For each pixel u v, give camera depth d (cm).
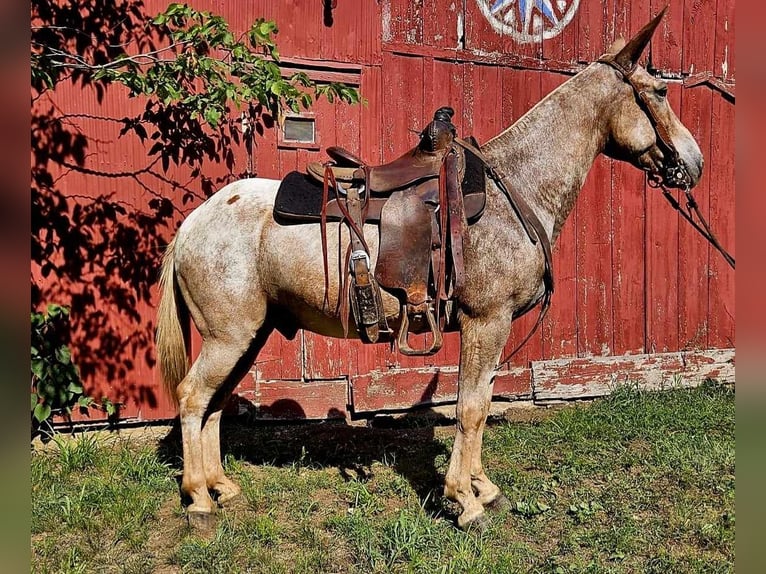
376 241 303
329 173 311
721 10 610
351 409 508
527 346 562
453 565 280
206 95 383
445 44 528
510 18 545
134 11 455
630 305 594
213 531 312
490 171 313
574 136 332
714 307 624
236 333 315
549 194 330
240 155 481
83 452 394
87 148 448
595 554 296
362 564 285
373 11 506
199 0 464
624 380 582
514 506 344
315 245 306
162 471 382
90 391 456
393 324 312
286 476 381
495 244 302
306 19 488
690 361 603
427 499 348
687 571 281
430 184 302
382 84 511
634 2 583
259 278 315
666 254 604
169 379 334
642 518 334
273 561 286
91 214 452
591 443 443
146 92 364
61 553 292
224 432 469
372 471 396
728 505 343
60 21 438
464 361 312
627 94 336
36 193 438
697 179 340
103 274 457
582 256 575
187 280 320
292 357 495
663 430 472
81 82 445
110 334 460
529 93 556
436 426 503
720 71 614
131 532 310
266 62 371
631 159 346
